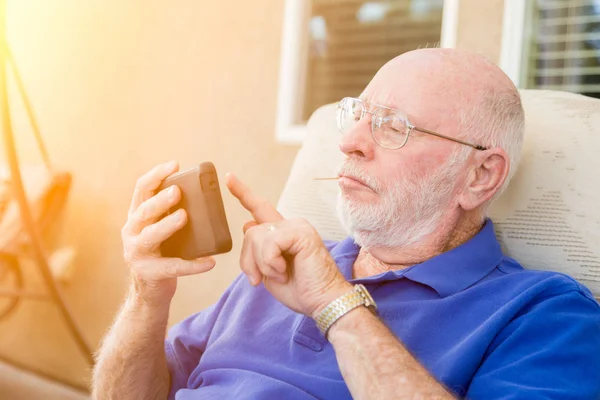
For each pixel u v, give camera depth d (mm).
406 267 1406
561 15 2191
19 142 3338
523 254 1426
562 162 1431
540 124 1488
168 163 1189
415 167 1355
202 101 2852
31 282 3127
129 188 3025
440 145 1356
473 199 1378
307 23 2730
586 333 1143
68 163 3197
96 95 3127
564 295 1192
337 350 1100
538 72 2219
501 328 1180
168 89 2939
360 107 1404
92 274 3084
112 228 3055
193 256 1143
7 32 3365
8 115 2191
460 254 1327
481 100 1373
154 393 1430
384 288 1333
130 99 3039
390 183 1356
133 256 1170
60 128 3227
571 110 1480
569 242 1383
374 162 1368
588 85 2199
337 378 1231
